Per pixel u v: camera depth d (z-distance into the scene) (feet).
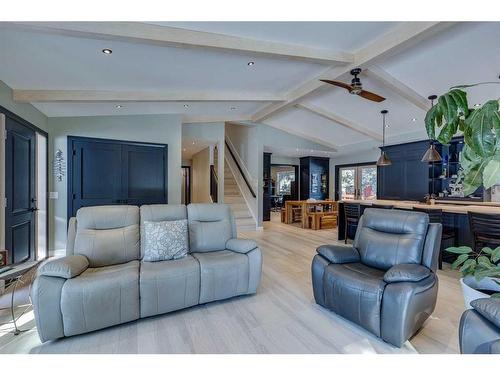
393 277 6.99
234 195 29.01
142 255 9.39
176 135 18.60
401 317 6.48
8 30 7.54
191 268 8.47
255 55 10.17
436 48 11.25
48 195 14.53
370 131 22.52
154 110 16.84
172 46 9.01
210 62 10.97
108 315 7.27
